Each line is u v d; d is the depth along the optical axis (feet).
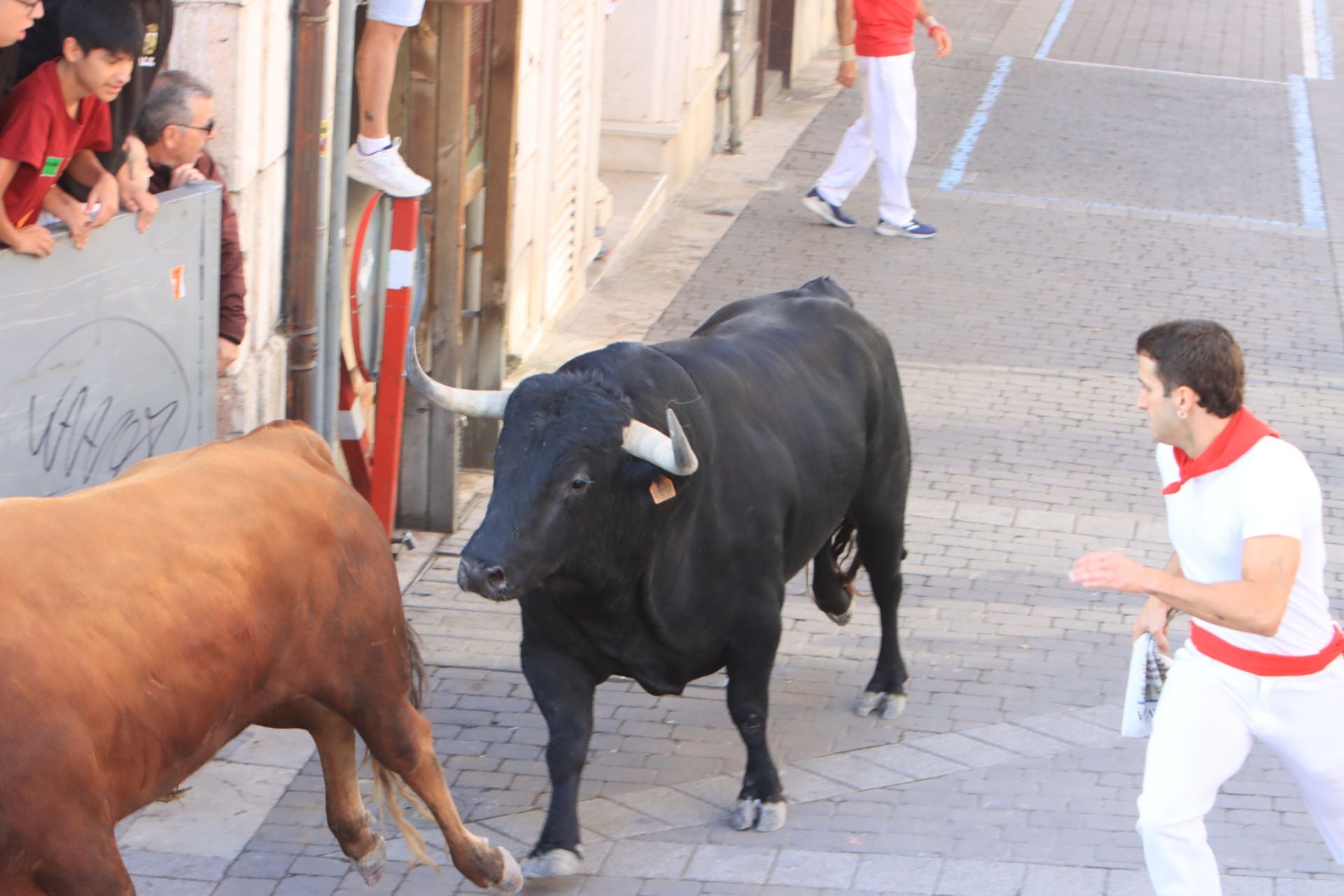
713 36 151.02
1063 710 62.39
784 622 70.23
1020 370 102.63
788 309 60.54
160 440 52.13
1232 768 42.32
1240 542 40.88
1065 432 92.89
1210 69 200.13
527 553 44.06
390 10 65.98
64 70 44.50
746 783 53.62
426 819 53.88
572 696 50.72
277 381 65.16
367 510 42.63
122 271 48.65
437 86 74.02
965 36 211.82
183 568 35.88
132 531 35.50
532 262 101.14
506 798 55.62
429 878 50.65
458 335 77.36
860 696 63.10
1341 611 71.05
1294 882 50.24
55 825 32.35
